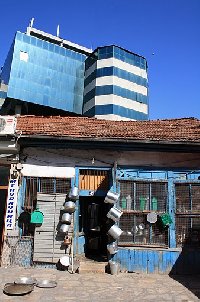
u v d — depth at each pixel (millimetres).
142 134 10195
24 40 49688
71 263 8977
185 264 8914
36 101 48594
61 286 7328
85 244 10305
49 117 12516
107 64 49625
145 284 7723
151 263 8961
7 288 6859
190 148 9727
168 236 9172
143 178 9633
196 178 9680
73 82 52906
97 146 9875
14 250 9133
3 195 10070
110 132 10359
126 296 6750
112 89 48188
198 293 7059
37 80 49438
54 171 9812
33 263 9078
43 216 9352
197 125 11602
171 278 8383
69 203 9289
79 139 9594
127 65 51094
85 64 54812
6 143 9648
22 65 48562
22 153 9891
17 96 47125
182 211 9359
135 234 9297
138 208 9445
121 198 9508
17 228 9328
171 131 10797
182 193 9539
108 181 9922
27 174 9734
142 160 9875
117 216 9039
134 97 50344
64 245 9156
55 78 51250
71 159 9938
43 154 9922
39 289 7027
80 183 9922
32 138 9594
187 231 9227
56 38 60219
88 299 6484
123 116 48156
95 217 11047
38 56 50375
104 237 10766
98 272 8703
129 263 9008
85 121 12102
